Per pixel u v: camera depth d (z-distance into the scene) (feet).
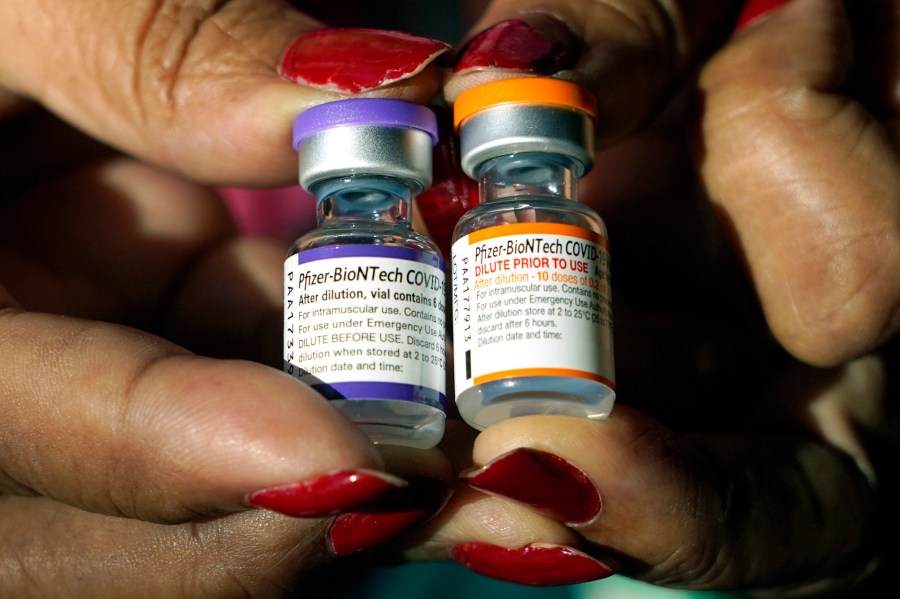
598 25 0.56
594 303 0.50
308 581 0.53
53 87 0.60
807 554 0.58
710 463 0.54
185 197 0.67
